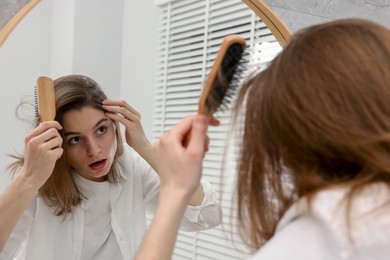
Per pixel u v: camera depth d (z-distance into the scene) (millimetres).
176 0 789
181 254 774
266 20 822
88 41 710
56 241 696
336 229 357
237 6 816
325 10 982
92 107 702
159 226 434
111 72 726
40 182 649
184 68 792
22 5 670
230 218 791
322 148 383
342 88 371
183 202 444
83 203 715
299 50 405
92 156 709
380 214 355
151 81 761
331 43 389
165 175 456
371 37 388
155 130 770
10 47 657
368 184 375
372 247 352
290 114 386
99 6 717
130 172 754
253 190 443
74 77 697
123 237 744
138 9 751
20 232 662
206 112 467
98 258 727
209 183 773
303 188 401
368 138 363
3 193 638
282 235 388
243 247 804
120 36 734
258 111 421
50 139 649
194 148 446
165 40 776
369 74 369
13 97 661
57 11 688
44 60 679
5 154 653
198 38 801
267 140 413
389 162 365
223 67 465
